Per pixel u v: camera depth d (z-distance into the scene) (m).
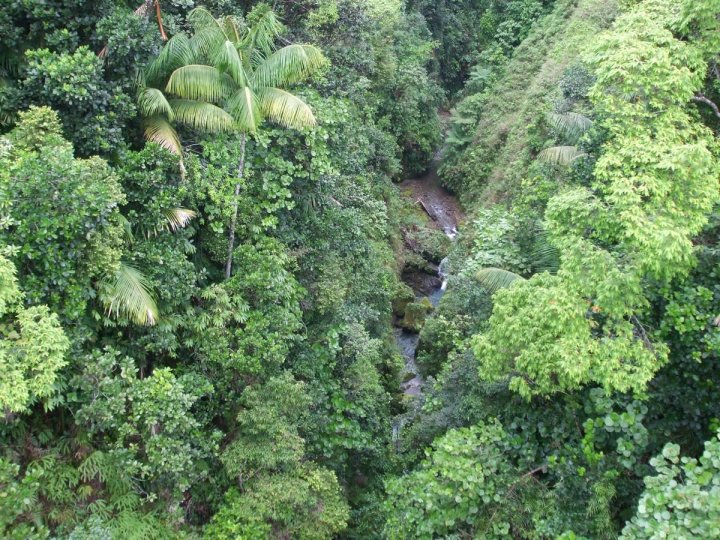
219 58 9.30
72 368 7.64
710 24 7.82
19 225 6.81
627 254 7.44
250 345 9.65
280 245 10.68
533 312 7.67
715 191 7.22
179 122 10.11
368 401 12.28
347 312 13.14
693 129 8.03
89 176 7.37
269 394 9.34
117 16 8.76
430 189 29.36
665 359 7.18
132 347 8.79
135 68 9.01
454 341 13.63
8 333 6.46
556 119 13.84
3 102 8.15
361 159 15.96
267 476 8.99
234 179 10.04
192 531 8.53
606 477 7.02
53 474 7.45
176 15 11.31
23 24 8.79
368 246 15.81
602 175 7.85
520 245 12.45
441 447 8.64
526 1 32.62
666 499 5.43
